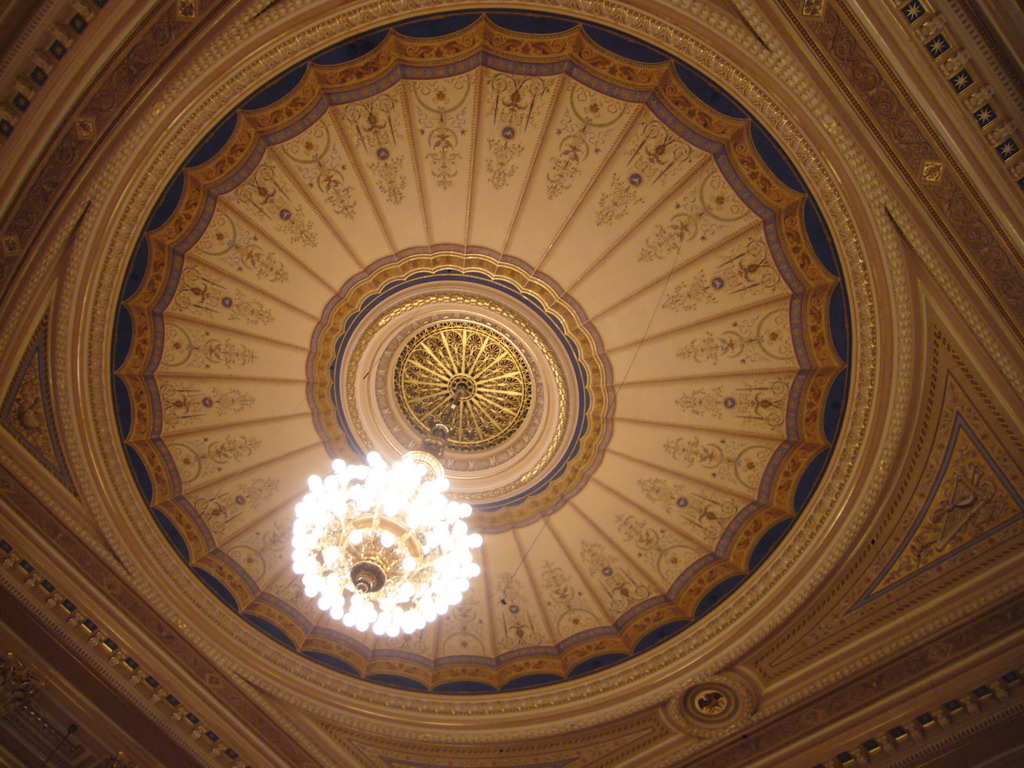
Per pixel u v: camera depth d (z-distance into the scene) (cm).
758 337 679
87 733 694
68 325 606
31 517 649
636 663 739
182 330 687
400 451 775
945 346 572
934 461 605
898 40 453
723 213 645
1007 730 603
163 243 633
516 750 751
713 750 707
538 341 752
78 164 525
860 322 604
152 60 499
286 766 735
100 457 661
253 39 522
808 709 671
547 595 786
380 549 551
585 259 704
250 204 650
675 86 577
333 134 627
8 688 659
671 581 754
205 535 739
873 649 638
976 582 600
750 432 707
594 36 558
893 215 538
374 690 759
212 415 724
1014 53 425
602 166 652
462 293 740
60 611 675
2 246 523
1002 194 477
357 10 531
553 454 775
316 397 746
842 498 650
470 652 787
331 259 698
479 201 680
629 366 735
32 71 454
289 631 756
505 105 620
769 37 494
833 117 513
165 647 705
